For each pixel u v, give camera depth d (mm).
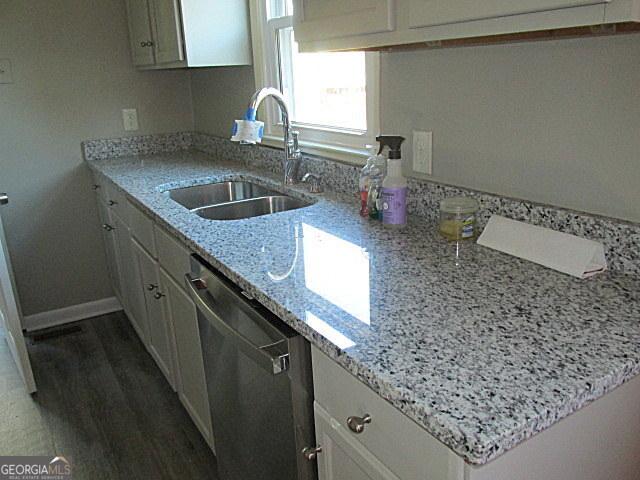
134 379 2414
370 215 1552
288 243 1356
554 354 794
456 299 991
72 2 2719
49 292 2982
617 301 958
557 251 1127
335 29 1239
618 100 1034
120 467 1871
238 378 1311
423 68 1467
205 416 1760
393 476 810
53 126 2801
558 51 1117
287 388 1052
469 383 731
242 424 1362
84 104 2850
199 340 1622
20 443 2006
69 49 2758
